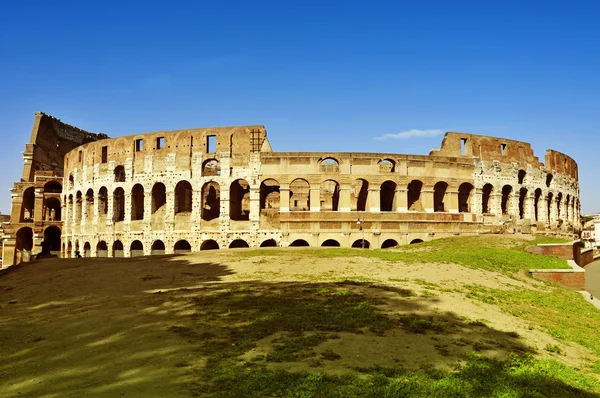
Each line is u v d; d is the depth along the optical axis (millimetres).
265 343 21141
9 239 98938
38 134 108125
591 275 63719
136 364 18516
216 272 43156
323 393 15625
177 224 77812
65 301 32969
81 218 89812
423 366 19047
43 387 16359
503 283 41875
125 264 51406
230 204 78250
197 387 16078
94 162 87562
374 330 23578
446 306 29734
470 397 16172
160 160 80250
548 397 17156
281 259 49406
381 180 77562
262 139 78000
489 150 85625
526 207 89875
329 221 75438
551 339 27000
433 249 59750
